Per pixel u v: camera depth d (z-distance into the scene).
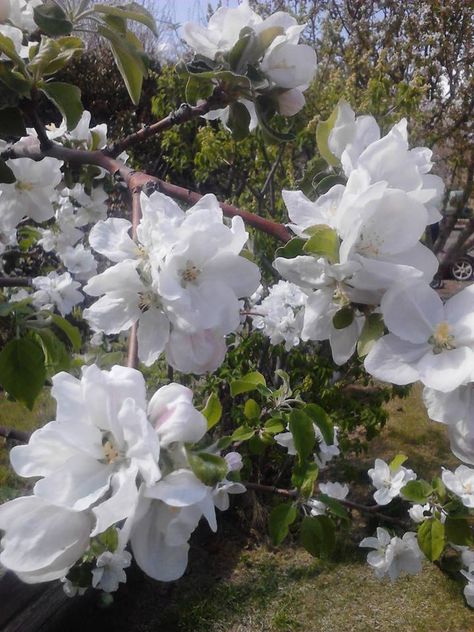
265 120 0.33
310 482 0.49
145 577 0.95
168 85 1.35
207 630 0.87
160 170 1.83
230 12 0.32
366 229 0.22
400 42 1.80
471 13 1.71
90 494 0.18
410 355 0.22
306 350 1.11
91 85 2.03
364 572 0.99
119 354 0.38
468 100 1.78
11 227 0.44
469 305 0.22
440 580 0.96
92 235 0.24
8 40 0.28
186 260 0.22
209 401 0.27
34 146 0.36
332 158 0.27
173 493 0.18
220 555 1.03
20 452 0.19
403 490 0.62
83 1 0.34
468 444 0.22
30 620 0.71
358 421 1.10
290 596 0.93
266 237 0.98
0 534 0.43
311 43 1.89
